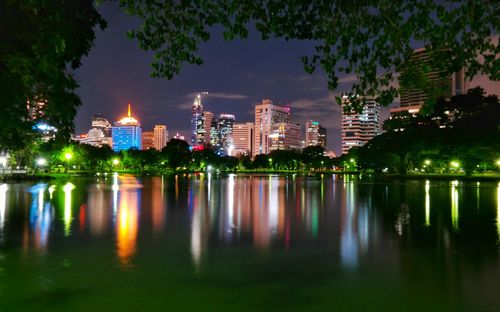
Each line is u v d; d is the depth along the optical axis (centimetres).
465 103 7138
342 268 1064
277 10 700
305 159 17938
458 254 1230
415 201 3052
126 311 750
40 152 7700
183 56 721
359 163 12119
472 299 820
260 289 884
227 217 2111
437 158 6900
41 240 1435
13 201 2923
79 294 844
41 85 825
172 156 13800
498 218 2062
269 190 4547
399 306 781
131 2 703
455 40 621
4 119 776
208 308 768
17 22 691
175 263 1112
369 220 2000
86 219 1988
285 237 1525
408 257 1190
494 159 6006
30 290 869
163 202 2952
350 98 685
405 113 7800
